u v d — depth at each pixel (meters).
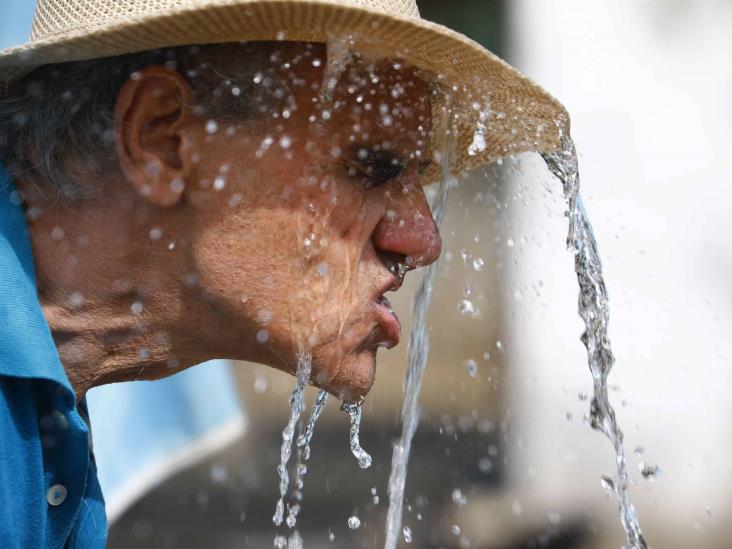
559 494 9.64
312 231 3.41
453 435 11.87
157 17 3.08
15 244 3.28
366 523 10.41
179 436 5.70
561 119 3.79
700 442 9.02
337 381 3.61
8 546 3.09
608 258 9.20
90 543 3.52
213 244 3.36
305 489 11.45
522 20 10.13
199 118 3.33
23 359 3.09
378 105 3.46
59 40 3.16
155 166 3.32
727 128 9.19
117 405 5.53
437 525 9.72
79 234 3.37
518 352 10.45
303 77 3.37
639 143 9.34
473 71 3.52
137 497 5.58
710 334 8.93
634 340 9.20
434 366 12.69
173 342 3.52
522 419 10.18
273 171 3.37
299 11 3.13
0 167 3.35
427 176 4.36
